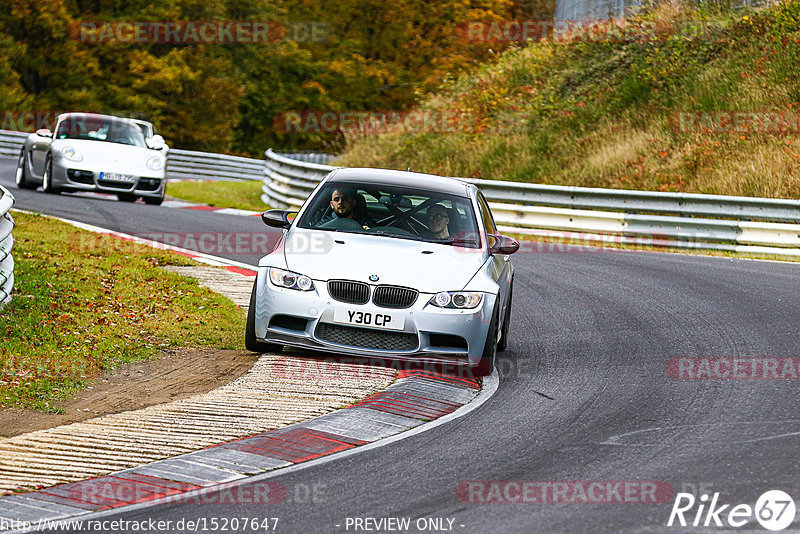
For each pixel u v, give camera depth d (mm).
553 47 116312
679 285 47062
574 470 20688
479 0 185500
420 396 26922
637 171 83562
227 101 177000
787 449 22172
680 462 21219
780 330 36688
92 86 166375
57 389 26312
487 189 72188
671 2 112562
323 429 23578
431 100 118688
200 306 37438
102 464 20688
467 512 18031
